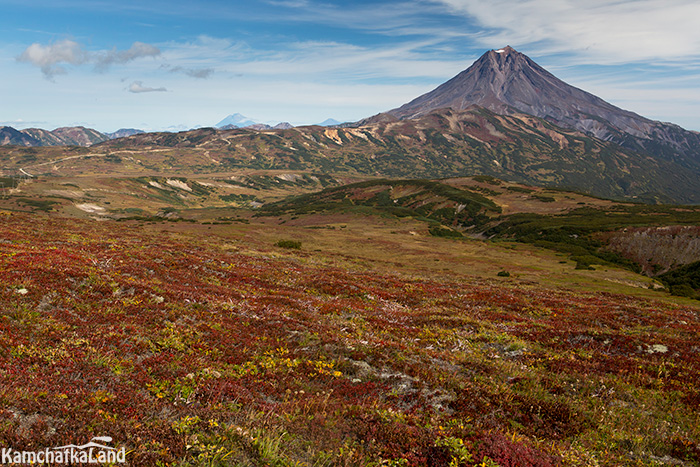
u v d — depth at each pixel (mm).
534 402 11312
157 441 6988
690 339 21781
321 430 8367
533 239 172375
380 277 45500
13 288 14406
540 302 33656
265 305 21141
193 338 13680
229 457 6895
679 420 11492
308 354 14094
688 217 186000
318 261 59406
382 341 16234
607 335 19734
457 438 8352
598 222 185125
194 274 28266
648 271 135000
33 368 9016
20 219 54031
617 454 9234
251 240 94562
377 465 7273
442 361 14953
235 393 9562
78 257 22859
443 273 70188
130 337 12328
